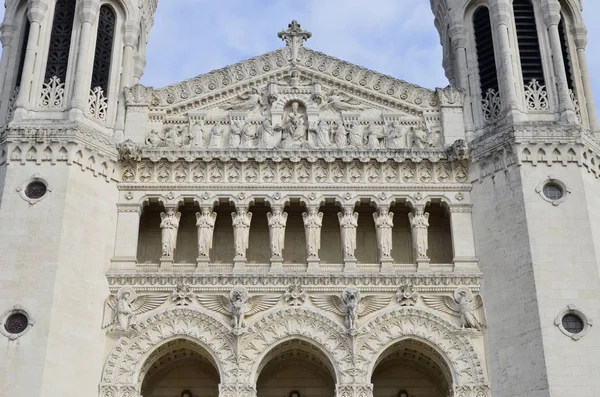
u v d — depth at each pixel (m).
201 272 38.50
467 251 39.19
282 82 43.91
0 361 34.31
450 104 42.84
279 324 37.56
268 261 40.75
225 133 42.38
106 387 36.12
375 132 42.47
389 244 39.50
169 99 42.97
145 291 38.16
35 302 35.44
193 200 40.34
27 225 37.09
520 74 42.19
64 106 40.59
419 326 37.69
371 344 37.19
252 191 40.38
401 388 40.09
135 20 45.06
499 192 39.38
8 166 38.34
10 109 41.47
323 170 40.84
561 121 40.31
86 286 37.22
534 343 35.38
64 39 42.84
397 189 40.50
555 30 43.00
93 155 39.56
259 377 40.12
